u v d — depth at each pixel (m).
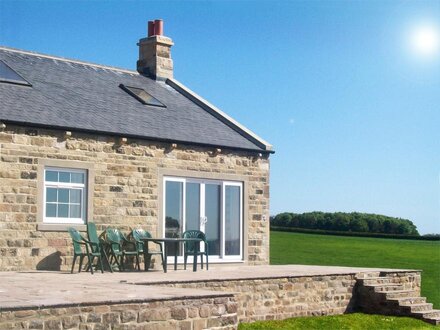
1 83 19.59
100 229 19.17
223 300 12.66
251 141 22.91
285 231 44.56
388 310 19.05
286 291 17.66
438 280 25.70
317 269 20.34
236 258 22.25
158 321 11.62
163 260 18.59
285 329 16.31
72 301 10.66
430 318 18.41
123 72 24.55
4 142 17.55
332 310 18.84
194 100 24.53
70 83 21.73
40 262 18.08
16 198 17.70
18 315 10.00
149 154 20.20
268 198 23.06
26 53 22.53
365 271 19.88
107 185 19.34
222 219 21.91
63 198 18.62
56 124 18.31
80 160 18.81
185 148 21.00
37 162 18.05
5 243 17.52
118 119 20.39
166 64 25.56
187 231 20.64
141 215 20.02
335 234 43.00
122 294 11.93
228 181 22.09
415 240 40.59
